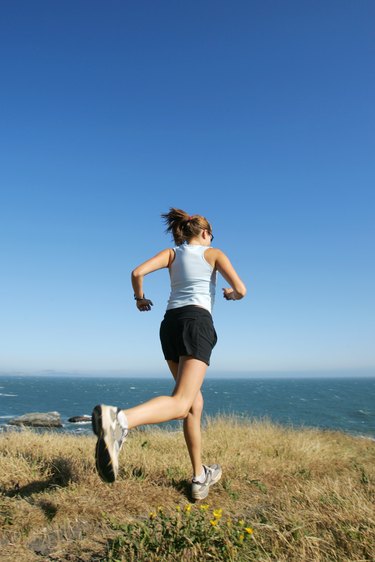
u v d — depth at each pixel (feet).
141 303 11.50
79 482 12.35
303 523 9.75
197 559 8.34
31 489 11.96
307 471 16.07
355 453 22.81
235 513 11.29
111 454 7.69
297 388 412.16
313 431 32.40
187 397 9.71
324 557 8.64
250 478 14.38
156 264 11.32
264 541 9.12
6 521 9.88
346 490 12.44
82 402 161.17
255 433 23.76
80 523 10.14
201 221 12.16
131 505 11.12
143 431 23.73
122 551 8.56
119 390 324.60
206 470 12.55
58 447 16.29
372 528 9.40
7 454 14.67
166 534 8.80
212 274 11.48
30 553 8.79
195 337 10.43
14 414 97.19
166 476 13.43
